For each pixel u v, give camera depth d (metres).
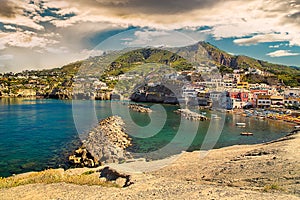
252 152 26.41
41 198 12.83
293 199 11.04
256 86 118.88
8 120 63.50
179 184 14.67
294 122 62.94
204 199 11.43
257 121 65.06
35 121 61.84
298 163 18.38
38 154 32.19
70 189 14.26
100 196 12.83
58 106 101.38
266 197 11.37
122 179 17.05
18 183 15.95
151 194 12.72
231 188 13.64
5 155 31.91
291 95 106.31
